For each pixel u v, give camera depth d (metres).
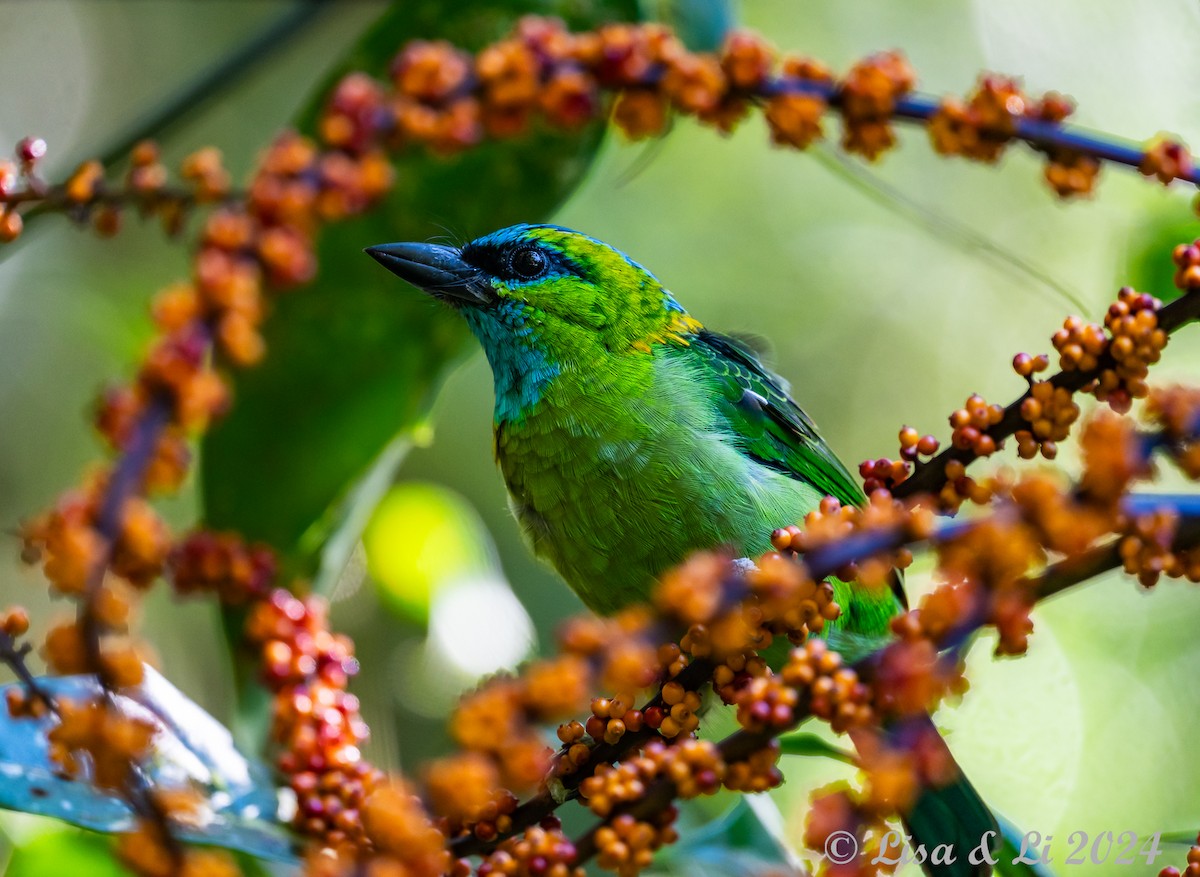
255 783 5.91
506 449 9.41
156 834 3.74
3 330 13.77
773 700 4.52
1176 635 13.18
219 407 3.47
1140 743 12.56
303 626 5.49
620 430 8.96
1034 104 4.89
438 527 9.80
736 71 4.79
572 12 8.22
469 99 4.42
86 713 3.67
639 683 3.99
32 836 6.88
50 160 14.87
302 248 3.74
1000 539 4.07
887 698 4.43
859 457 15.77
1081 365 5.05
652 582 9.06
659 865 7.19
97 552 3.29
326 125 4.21
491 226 8.41
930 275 16.02
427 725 11.12
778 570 4.39
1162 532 4.25
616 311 9.31
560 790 5.46
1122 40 14.09
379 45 8.15
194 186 4.30
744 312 15.69
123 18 15.68
